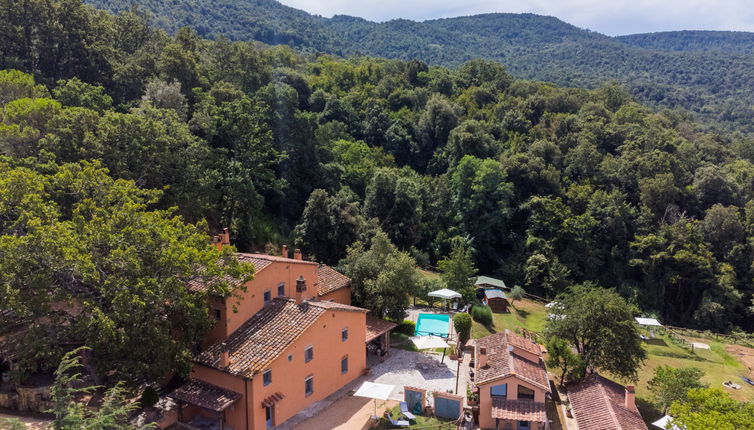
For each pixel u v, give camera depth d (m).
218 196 51.16
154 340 26.66
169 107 55.69
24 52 55.75
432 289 53.34
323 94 98.44
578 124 98.75
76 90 48.12
